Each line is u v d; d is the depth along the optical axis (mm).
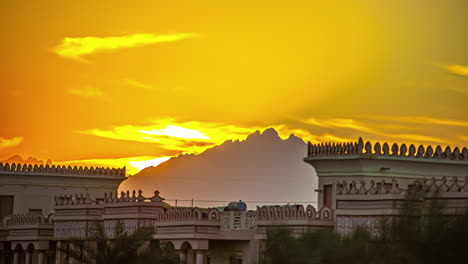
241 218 52719
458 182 44375
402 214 33906
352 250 33750
